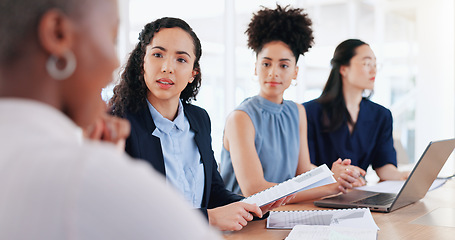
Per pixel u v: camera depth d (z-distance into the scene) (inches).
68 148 17.4
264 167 86.7
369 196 74.5
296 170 93.5
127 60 63.7
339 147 104.2
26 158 17.0
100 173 16.8
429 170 70.2
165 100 64.1
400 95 239.1
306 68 194.7
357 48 103.0
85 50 19.3
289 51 86.7
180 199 19.0
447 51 228.2
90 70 19.7
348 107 105.3
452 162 208.7
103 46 19.9
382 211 65.7
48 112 18.6
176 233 17.4
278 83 86.9
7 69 18.5
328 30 208.2
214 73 152.4
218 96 154.3
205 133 70.7
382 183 88.7
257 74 89.9
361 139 105.3
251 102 87.7
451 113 227.8
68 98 19.9
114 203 16.5
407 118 238.2
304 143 94.4
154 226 17.0
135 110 62.7
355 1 221.1
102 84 20.7
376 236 49.6
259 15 87.4
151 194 17.4
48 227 16.1
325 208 69.7
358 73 102.6
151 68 62.0
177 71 62.5
